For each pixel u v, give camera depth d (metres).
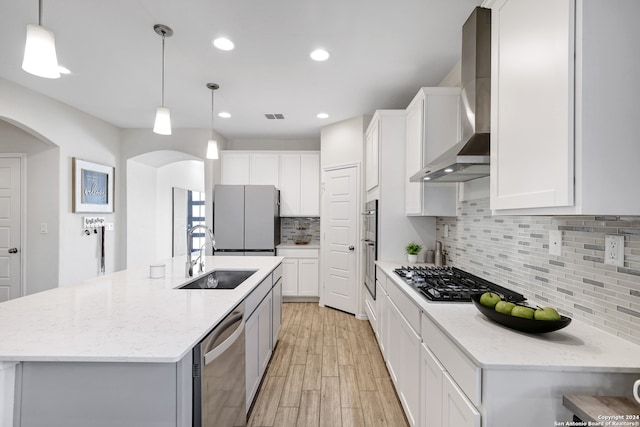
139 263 5.15
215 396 1.29
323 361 2.81
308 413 2.07
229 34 2.31
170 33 2.29
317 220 5.39
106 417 1.05
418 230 3.17
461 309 1.56
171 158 5.31
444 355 1.33
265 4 1.98
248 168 5.05
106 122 4.48
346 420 2.00
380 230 3.17
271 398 2.23
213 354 1.24
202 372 1.16
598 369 0.98
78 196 3.93
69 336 1.16
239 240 4.67
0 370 1.01
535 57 1.10
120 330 1.22
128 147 4.80
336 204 4.36
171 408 1.05
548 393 1.00
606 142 0.93
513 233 1.84
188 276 2.29
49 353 1.01
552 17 1.01
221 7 2.00
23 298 1.68
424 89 2.46
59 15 2.08
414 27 2.23
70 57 2.65
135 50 2.54
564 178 0.96
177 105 3.80
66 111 3.78
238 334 1.55
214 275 2.63
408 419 1.87
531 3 1.12
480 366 1.01
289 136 5.25
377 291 3.07
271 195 4.67
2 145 3.75
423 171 2.13
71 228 3.88
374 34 2.32
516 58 1.22
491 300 1.38
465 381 1.13
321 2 1.96
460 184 2.57
